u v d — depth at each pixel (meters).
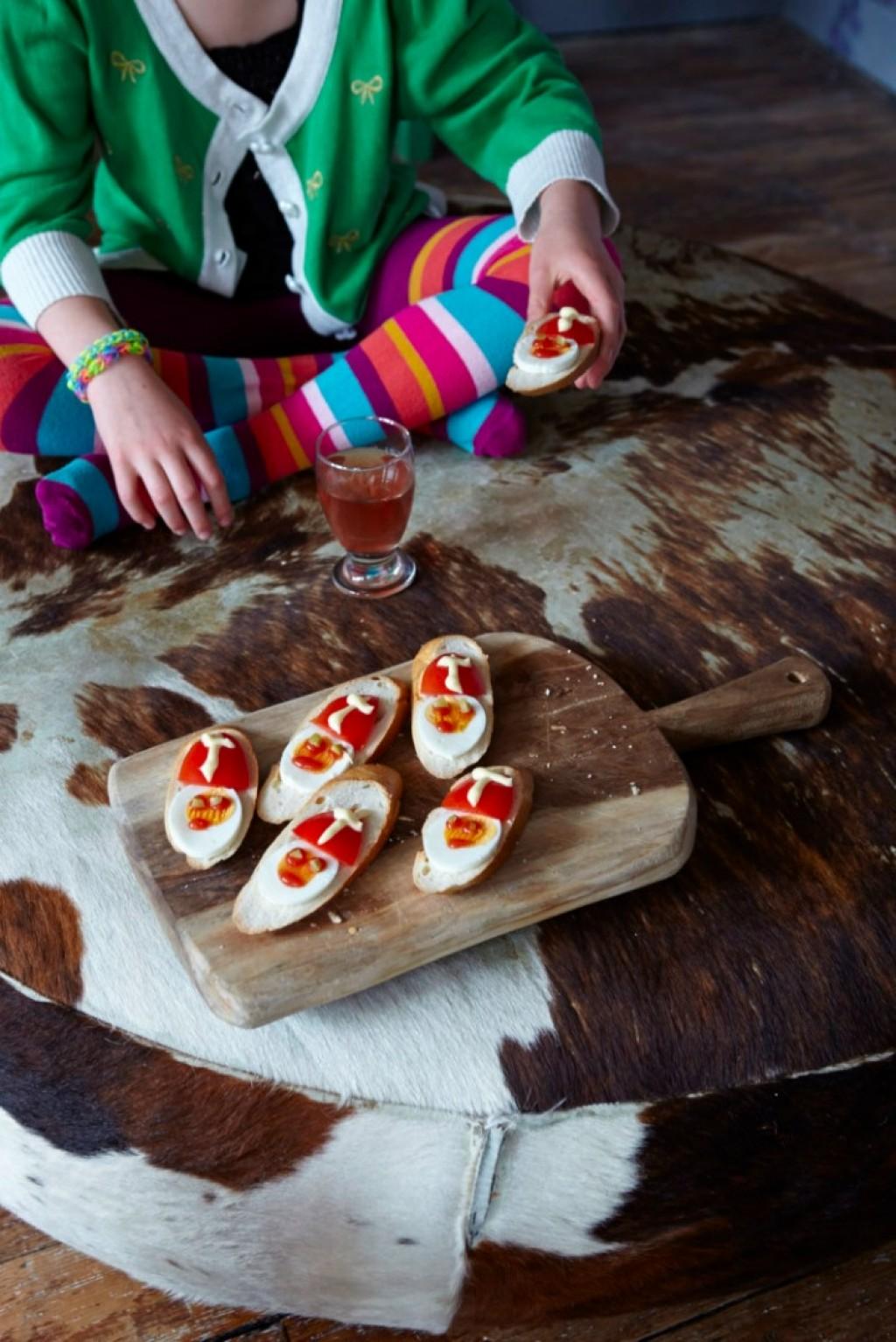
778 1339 0.87
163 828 0.71
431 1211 0.71
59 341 0.99
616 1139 0.66
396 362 1.02
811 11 2.96
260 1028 0.67
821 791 0.78
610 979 0.69
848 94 2.74
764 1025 0.67
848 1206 0.74
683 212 2.30
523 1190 0.69
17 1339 0.88
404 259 1.19
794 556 0.94
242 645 0.88
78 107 1.05
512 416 1.03
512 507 1.00
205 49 1.06
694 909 0.72
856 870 0.74
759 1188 0.71
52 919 0.71
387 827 0.69
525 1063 0.66
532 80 1.13
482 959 0.69
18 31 1.00
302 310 1.19
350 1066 0.66
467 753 0.73
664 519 0.98
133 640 0.88
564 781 0.73
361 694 0.77
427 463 1.06
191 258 1.14
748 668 0.86
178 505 0.96
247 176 1.13
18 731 0.81
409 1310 0.82
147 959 0.70
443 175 2.34
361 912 0.66
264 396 1.10
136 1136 0.68
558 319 0.95
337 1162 0.68
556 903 0.67
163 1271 0.80
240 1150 0.68
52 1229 0.80
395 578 0.93
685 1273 0.78
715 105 2.68
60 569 0.96
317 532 0.99
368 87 1.09
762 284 1.28
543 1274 0.77
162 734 0.81
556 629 0.89
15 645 0.88
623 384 1.13
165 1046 0.67
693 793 0.73
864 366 1.16
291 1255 0.76
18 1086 0.69
